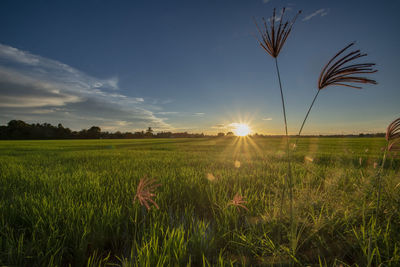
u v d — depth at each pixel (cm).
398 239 186
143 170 577
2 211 254
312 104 163
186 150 1535
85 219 235
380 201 259
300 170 532
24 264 172
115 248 212
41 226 217
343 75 146
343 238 201
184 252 180
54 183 416
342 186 359
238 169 591
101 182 426
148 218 262
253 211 272
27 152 1387
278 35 158
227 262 170
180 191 368
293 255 172
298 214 241
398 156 309
